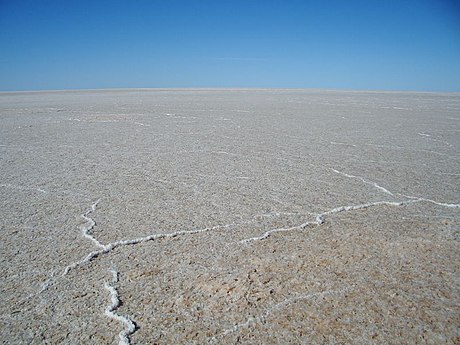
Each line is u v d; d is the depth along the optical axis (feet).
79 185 13.25
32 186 13.15
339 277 7.29
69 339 5.75
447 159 17.22
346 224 9.81
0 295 6.84
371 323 6.02
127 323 6.07
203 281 7.22
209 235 9.22
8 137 23.16
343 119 32.94
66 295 6.84
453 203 11.38
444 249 8.40
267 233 9.26
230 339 5.71
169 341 5.69
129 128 26.71
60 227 9.73
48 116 35.17
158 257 8.18
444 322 6.04
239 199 11.78
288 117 34.32
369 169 15.37
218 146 20.01
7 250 8.50
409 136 23.59
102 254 8.34
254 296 6.72
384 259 7.97
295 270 7.55
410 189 12.71
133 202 11.56
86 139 22.31
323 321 6.07
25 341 5.72
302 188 12.85
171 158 17.28
